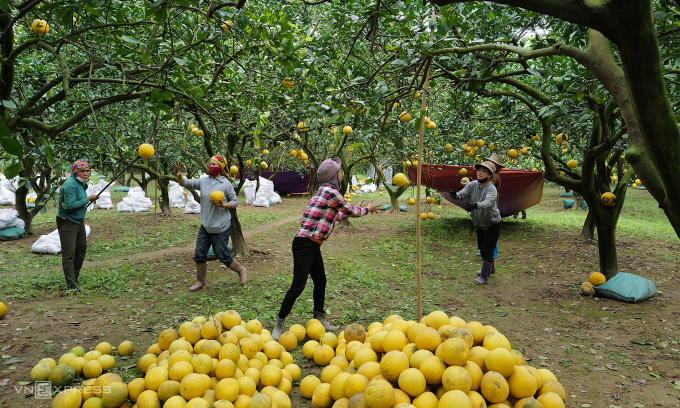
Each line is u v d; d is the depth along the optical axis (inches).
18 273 252.1
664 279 242.8
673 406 111.3
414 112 125.5
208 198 214.1
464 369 95.4
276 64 186.2
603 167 326.3
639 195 753.0
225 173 225.6
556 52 114.3
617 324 171.8
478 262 299.4
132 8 175.6
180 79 129.2
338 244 363.6
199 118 223.3
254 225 465.7
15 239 359.9
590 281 217.2
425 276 260.1
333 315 182.9
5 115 118.5
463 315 185.5
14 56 113.4
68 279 213.5
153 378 105.8
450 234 411.5
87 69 152.8
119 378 108.1
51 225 433.7
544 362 138.4
